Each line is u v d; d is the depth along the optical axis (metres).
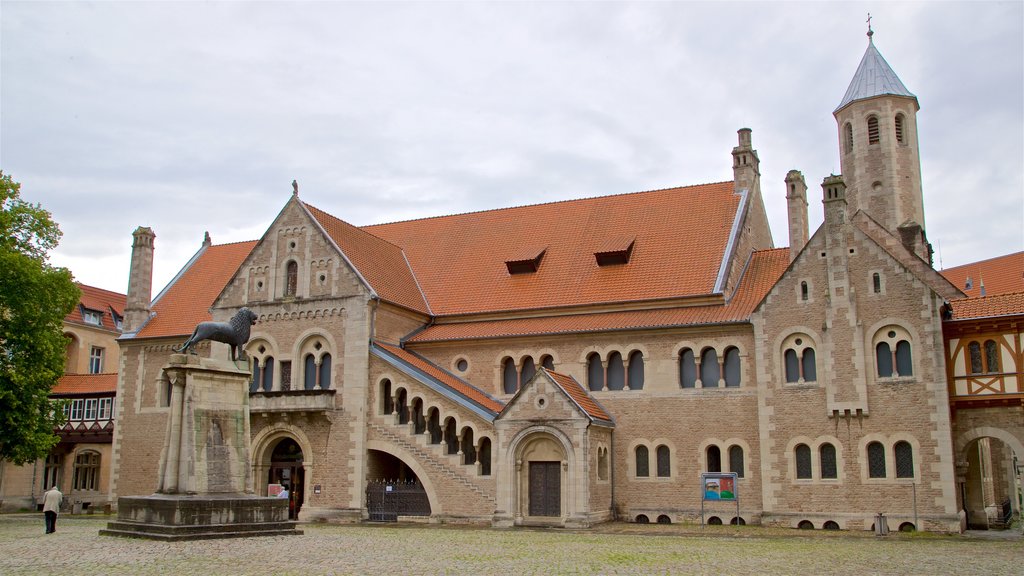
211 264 61.19
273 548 28.05
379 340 46.84
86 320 77.75
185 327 55.16
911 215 50.38
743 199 48.72
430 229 57.69
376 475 45.34
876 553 27.72
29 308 45.19
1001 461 45.75
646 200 52.12
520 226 54.59
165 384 55.00
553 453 40.62
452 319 50.00
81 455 64.25
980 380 36.34
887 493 37.06
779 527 38.59
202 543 29.22
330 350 46.72
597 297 46.56
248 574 21.70
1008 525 41.09
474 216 57.28
